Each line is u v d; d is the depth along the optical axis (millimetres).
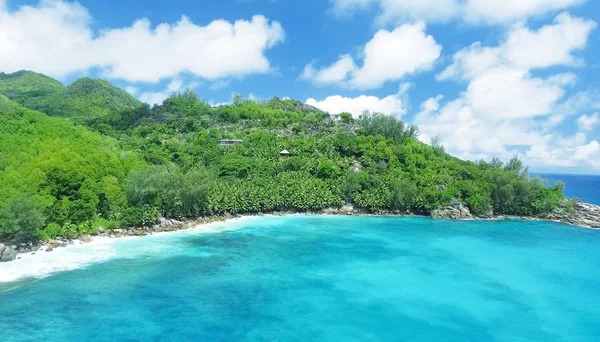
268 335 41000
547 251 83000
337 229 100375
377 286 57375
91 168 83812
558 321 47250
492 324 46031
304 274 61594
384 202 128000
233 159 134500
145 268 60469
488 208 131250
